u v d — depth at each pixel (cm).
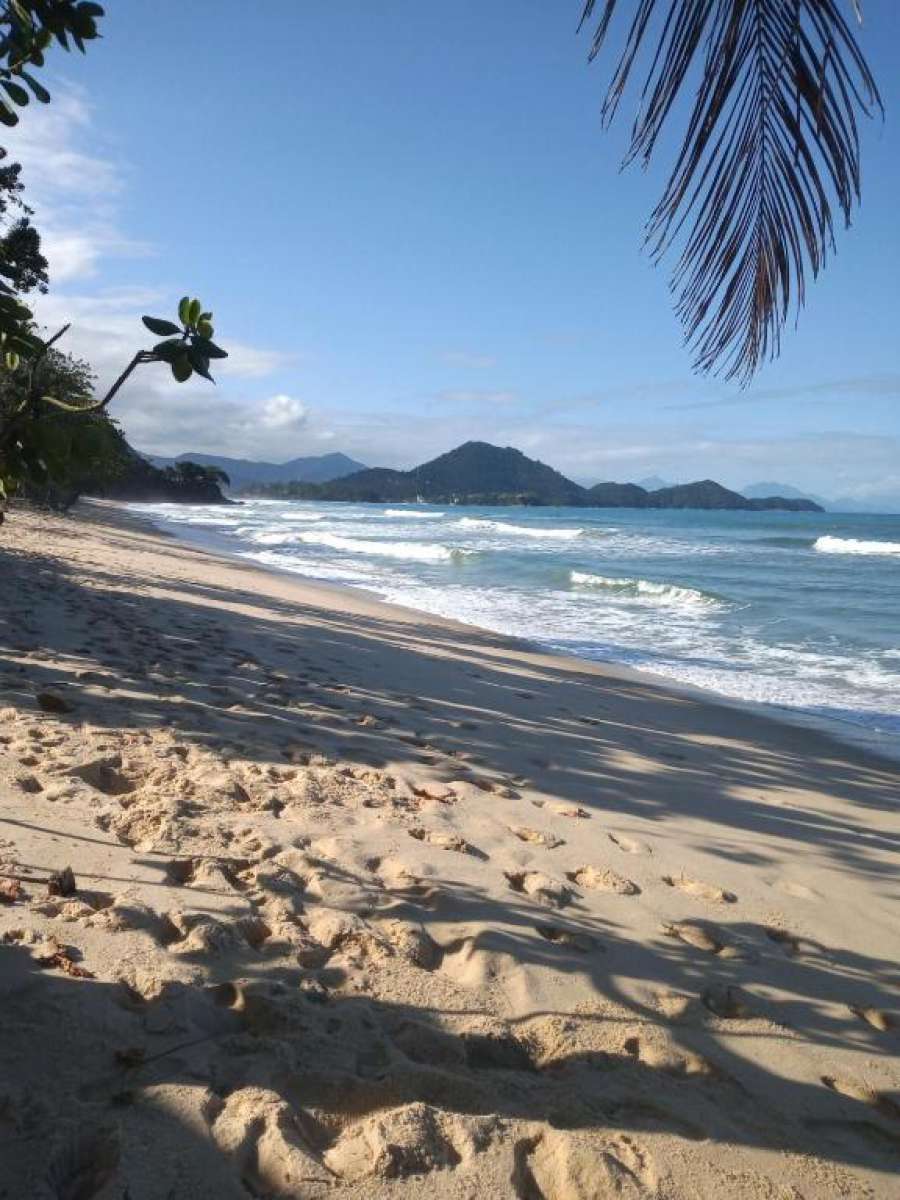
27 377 191
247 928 308
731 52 194
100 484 3306
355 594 1956
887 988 345
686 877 439
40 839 348
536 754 650
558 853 444
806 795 646
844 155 192
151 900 313
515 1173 208
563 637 1478
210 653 848
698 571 2944
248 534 4541
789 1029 302
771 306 207
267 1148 200
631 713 888
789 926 393
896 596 2231
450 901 356
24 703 545
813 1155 235
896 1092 272
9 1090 205
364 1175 200
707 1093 256
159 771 459
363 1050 247
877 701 1059
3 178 1761
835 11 185
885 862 507
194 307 188
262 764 503
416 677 916
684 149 201
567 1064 259
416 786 515
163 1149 195
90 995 246
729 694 1075
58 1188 185
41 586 1149
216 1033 244
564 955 328
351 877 366
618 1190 207
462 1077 240
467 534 5109
